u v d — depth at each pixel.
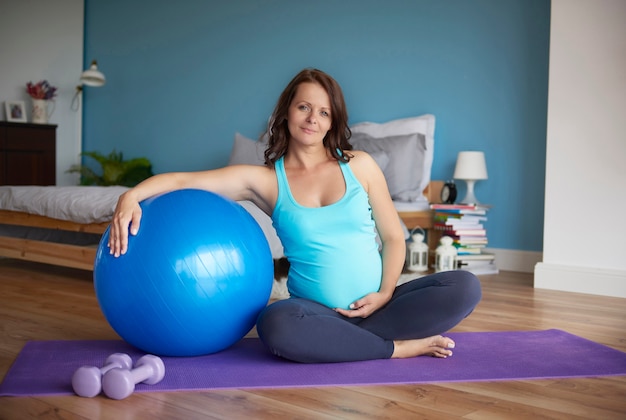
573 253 3.61
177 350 1.90
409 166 4.42
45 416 1.46
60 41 6.39
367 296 1.96
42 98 6.06
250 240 1.91
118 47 6.30
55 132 6.07
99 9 6.43
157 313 1.80
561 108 3.63
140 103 6.18
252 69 5.46
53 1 6.33
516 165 4.32
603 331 2.50
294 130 1.96
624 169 3.47
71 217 3.53
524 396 1.66
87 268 3.49
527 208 4.29
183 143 5.91
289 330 1.82
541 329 2.52
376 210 2.08
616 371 1.89
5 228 4.29
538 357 2.04
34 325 2.45
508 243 4.38
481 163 4.27
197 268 1.78
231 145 5.61
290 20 5.24
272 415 1.49
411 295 1.95
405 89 4.74
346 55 4.98
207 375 1.78
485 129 4.43
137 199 1.89
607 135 3.51
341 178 2.00
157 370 1.69
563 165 3.63
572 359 2.02
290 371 1.83
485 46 4.41
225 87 5.62
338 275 1.96
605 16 3.50
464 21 4.48
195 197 1.88
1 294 3.10
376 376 1.79
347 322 1.91
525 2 4.24
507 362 1.98
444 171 4.61
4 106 6.04
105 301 1.85
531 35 4.22
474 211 4.20
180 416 1.48
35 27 6.22
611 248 3.51
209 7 5.70
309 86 1.95
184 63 5.87
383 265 2.05
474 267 4.20
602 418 1.51
